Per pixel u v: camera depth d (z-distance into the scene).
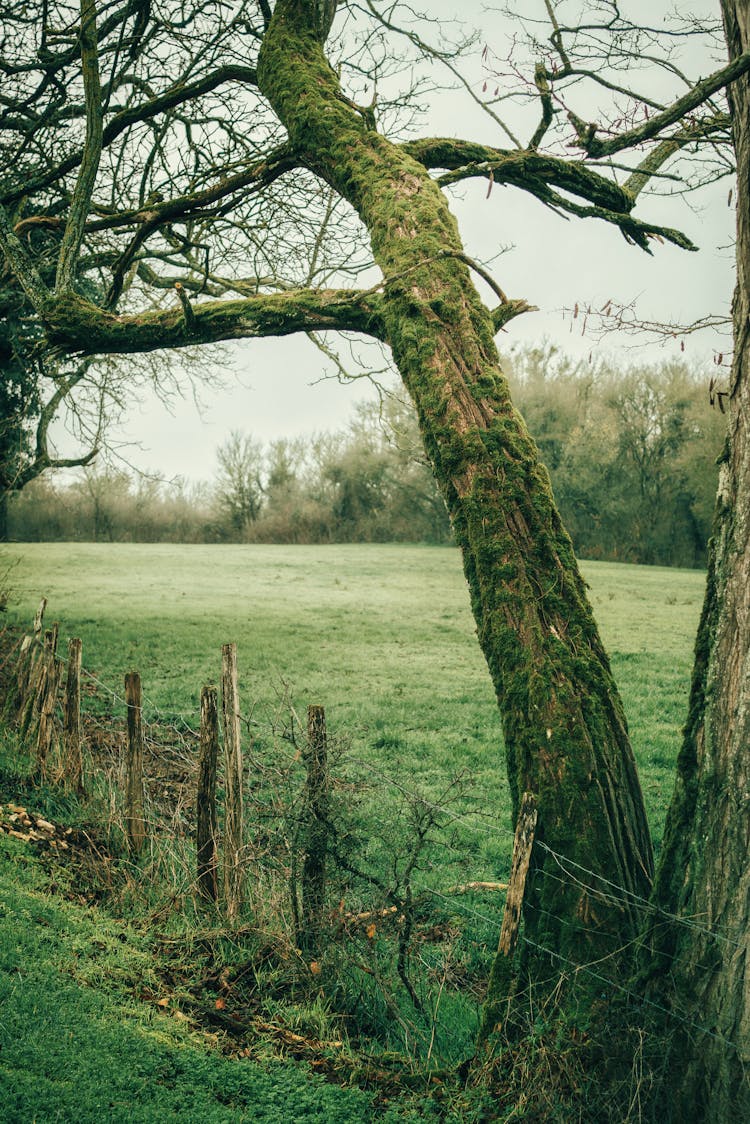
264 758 8.61
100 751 9.02
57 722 7.77
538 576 4.37
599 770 4.07
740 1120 3.23
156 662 16.19
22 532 54.03
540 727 4.11
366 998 4.73
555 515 4.52
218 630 20.38
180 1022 4.01
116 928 4.84
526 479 4.52
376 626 22.06
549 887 3.98
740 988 3.31
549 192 6.18
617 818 4.06
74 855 5.77
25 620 19.97
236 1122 3.23
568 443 49.88
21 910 4.64
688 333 4.66
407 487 57.44
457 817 5.79
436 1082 3.80
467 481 4.55
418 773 9.93
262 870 5.36
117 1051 3.56
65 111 10.24
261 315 5.93
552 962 3.90
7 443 13.33
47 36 9.63
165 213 7.11
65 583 29.69
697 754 3.59
